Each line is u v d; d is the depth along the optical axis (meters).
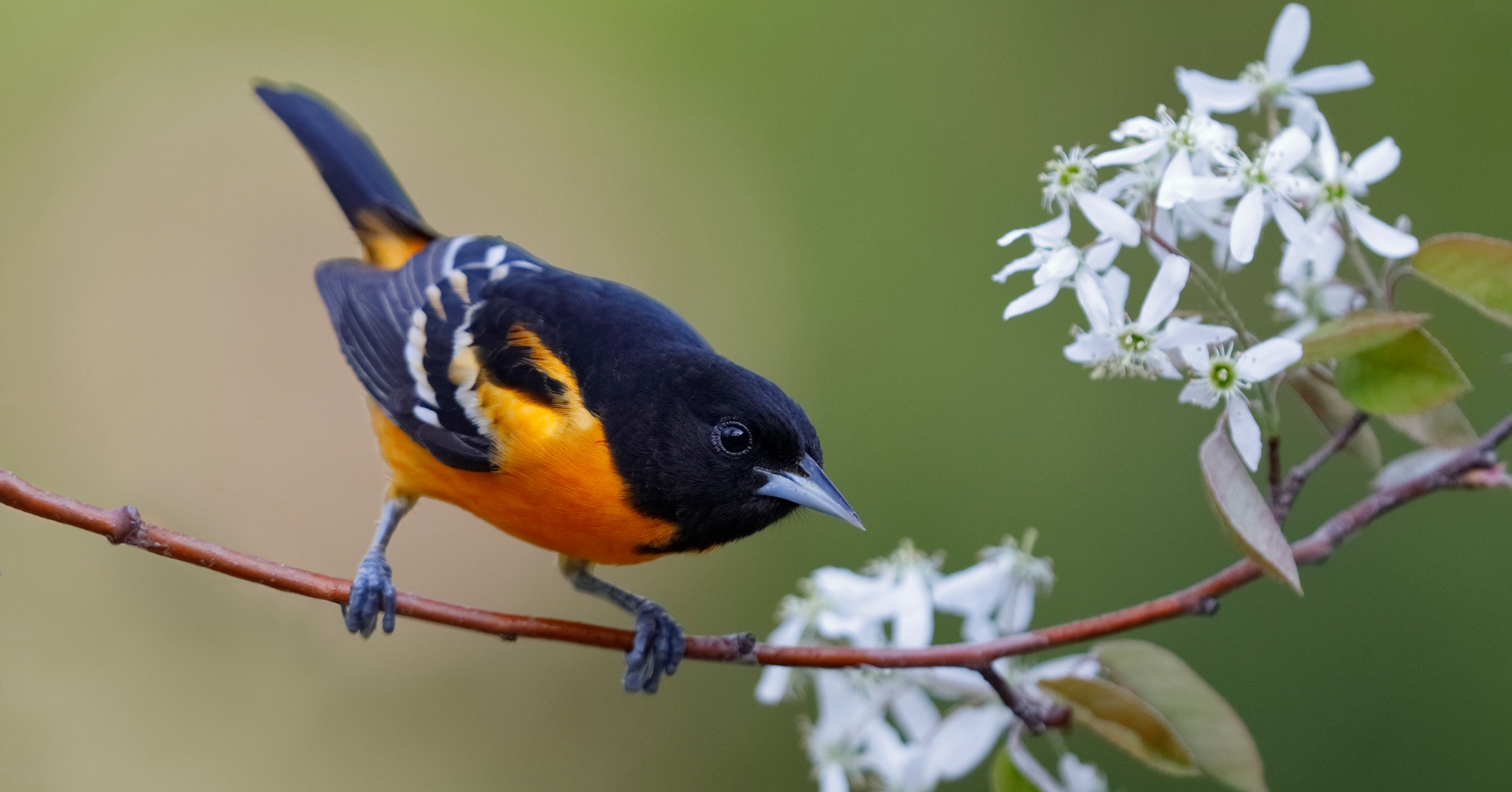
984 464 11.78
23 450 12.26
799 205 13.60
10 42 14.03
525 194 14.48
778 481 6.12
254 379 13.01
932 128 13.37
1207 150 5.12
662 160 14.38
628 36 14.75
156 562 9.32
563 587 12.30
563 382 6.33
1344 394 5.16
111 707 9.31
